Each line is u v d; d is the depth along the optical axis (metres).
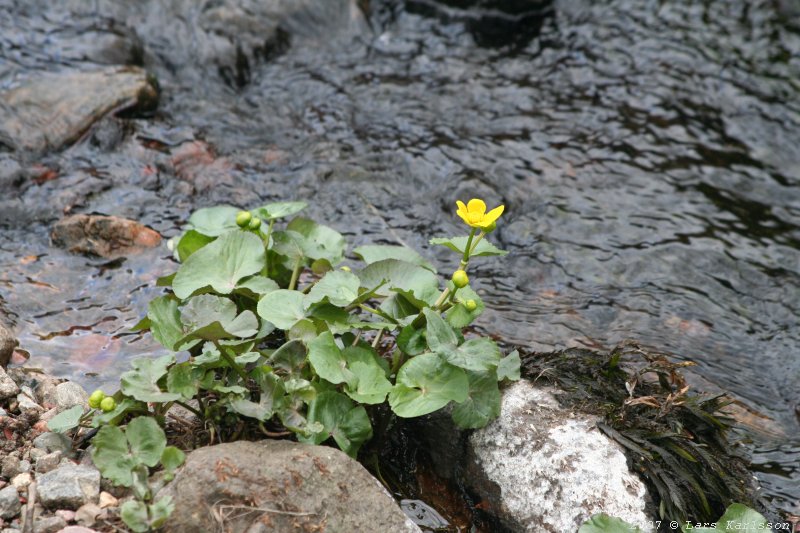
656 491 4.24
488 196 7.05
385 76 8.56
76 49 8.12
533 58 8.97
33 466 4.11
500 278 6.30
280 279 5.39
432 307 4.59
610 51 9.08
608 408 4.53
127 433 3.89
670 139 7.92
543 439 4.37
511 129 7.90
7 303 5.54
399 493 4.56
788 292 6.38
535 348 5.62
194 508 3.70
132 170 6.89
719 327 6.02
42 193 6.54
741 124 8.17
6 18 8.35
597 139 7.84
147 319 4.57
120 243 6.11
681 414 4.70
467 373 4.43
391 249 5.23
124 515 3.59
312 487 3.87
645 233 6.83
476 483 4.46
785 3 9.84
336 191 6.99
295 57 8.74
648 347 5.74
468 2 9.27
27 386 4.75
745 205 7.24
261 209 5.25
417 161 7.38
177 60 8.42
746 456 4.97
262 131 7.67
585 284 6.31
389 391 4.28
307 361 4.38
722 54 9.09
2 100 7.19
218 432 4.33
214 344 4.27
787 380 5.64
